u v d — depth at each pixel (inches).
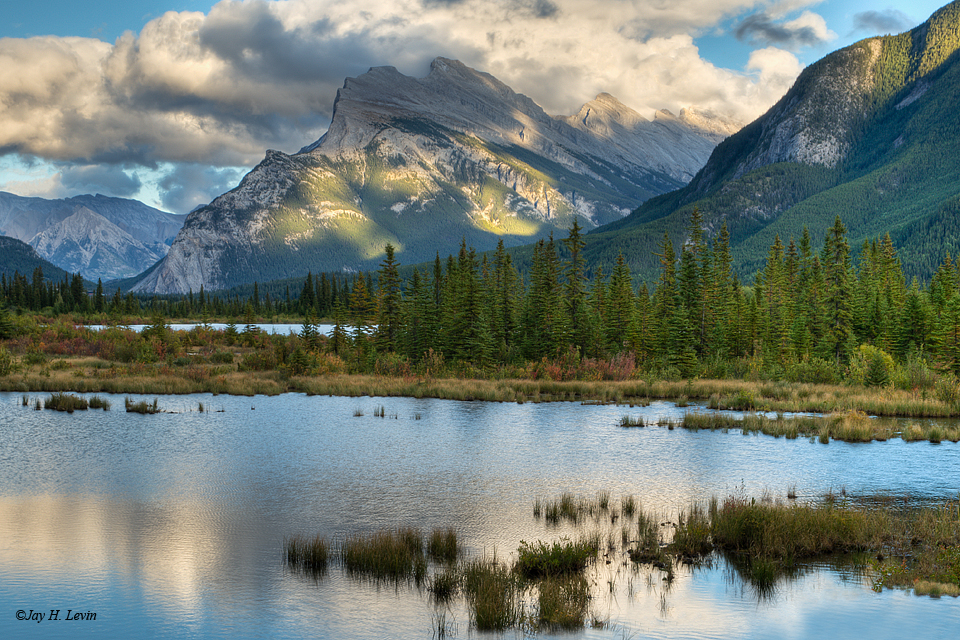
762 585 644.1
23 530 801.6
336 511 883.4
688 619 570.9
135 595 621.6
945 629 550.3
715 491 983.6
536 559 673.0
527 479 1058.7
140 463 1145.4
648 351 2878.9
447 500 936.9
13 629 549.0
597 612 583.5
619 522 838.5
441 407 1886.1
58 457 1179.9
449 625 563.8
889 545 751.1
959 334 2464.3
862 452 1272.1
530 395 2156.7
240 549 742.5
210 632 546.9
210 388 2123.5
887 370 2322.8
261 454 1232.2
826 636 539.2
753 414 1753.2
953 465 1153.4
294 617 577.9
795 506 828.6
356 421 1617.9
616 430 1518.2
